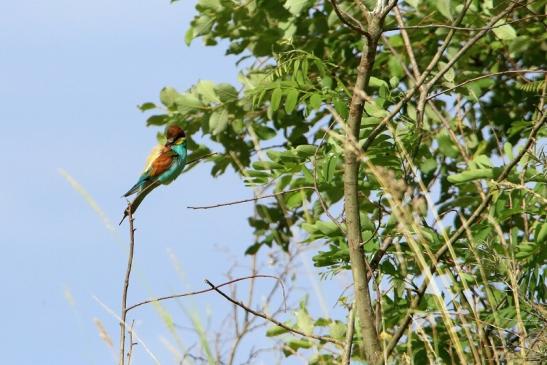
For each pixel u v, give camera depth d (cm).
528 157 1149
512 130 1385
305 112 1248
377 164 1137
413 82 1334
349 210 969
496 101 1841
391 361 935
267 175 1280
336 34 1839
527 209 1116
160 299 747
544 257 1063
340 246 1082
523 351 854
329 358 1022
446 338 1032
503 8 1656
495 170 1149
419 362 1025
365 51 990
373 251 1105
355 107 986
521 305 989
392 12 1792
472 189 1577
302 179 1331
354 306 968
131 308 753
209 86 1838
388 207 1350
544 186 1130
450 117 1706
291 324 1120
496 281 1015
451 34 1193
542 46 1789
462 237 1111
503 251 1074
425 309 1087
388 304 1093
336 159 1159
